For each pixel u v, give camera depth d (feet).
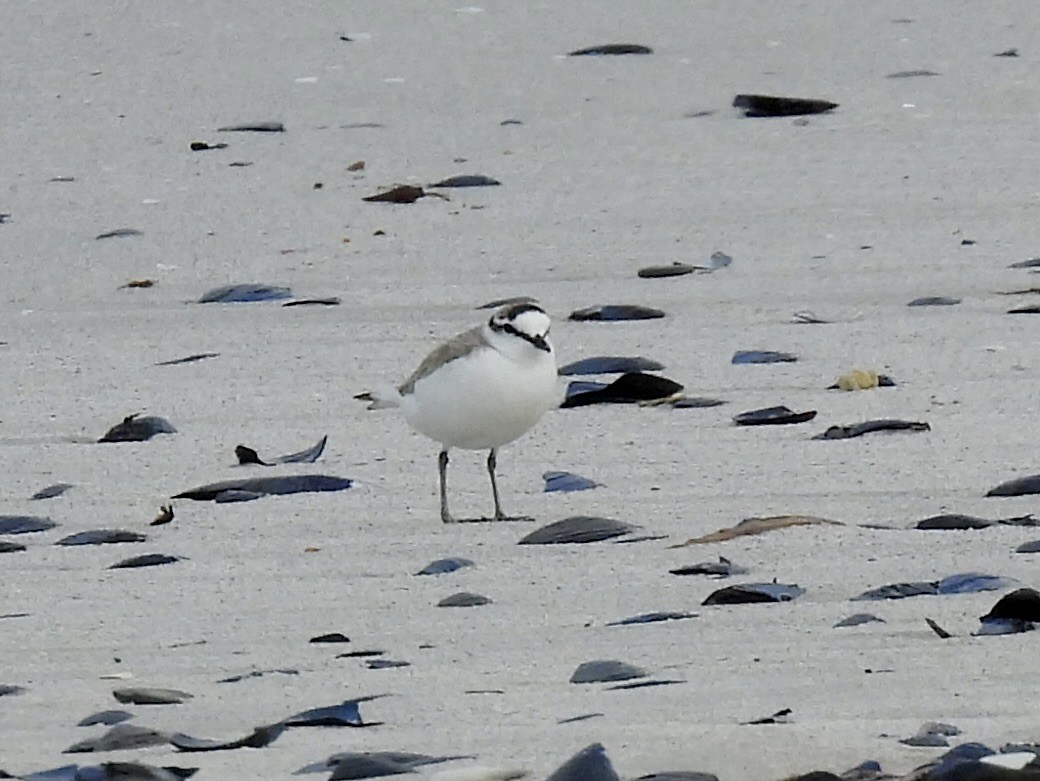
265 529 37.17
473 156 66.90
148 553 35.83
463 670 28.30
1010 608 29.30
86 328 51.80
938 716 24.61
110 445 42.88
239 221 60.95
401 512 38.01
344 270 56.08
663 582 32.58
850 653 27.99
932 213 58.85
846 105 71.10
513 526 36.68
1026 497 36.99
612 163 65.62
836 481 38.52
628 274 54.54
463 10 85.46
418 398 37.81
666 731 24.26
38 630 31.71
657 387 44.57
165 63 78.64
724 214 59.67
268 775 23.76
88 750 25.32
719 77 75.10
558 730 24.73
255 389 46.26
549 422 43.29
